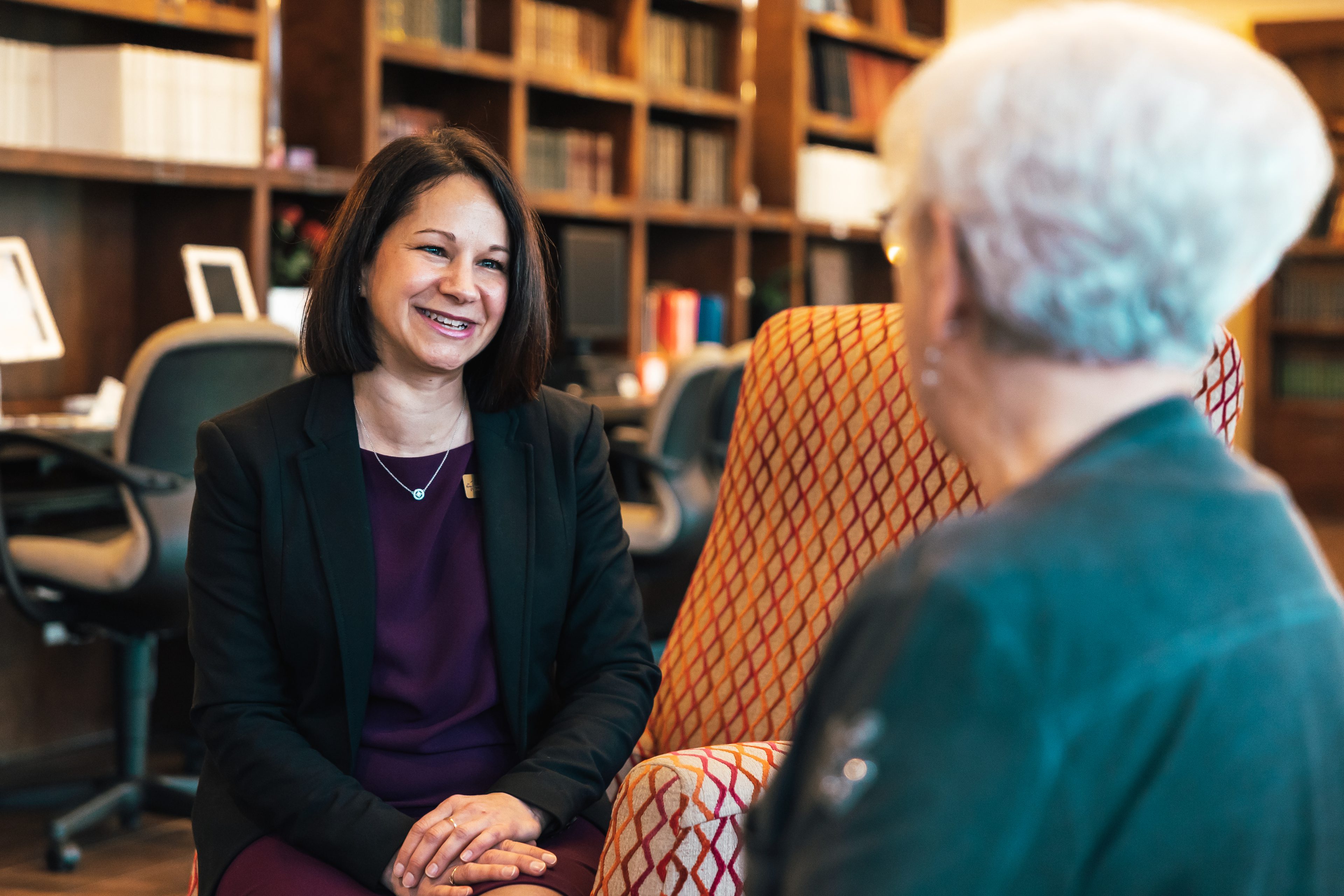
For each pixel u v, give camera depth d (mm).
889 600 645
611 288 5203
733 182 5723
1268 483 721
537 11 4852
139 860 2912
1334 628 688
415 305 1538
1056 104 668
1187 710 625
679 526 3916
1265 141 674
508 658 1560
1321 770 667
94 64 3662
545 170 4941
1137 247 665
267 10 3953
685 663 1749
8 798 3104
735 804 1260
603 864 1301
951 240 703
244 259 3969
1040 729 599
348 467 1549
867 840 601
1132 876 623
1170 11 735
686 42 5531
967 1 7383
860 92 6441
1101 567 633
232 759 1480
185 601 2869
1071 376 704
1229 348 1452
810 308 1828
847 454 1678
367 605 1518
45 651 3791
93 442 3246
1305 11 8094
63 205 3988
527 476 1618
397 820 1431
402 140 1620
